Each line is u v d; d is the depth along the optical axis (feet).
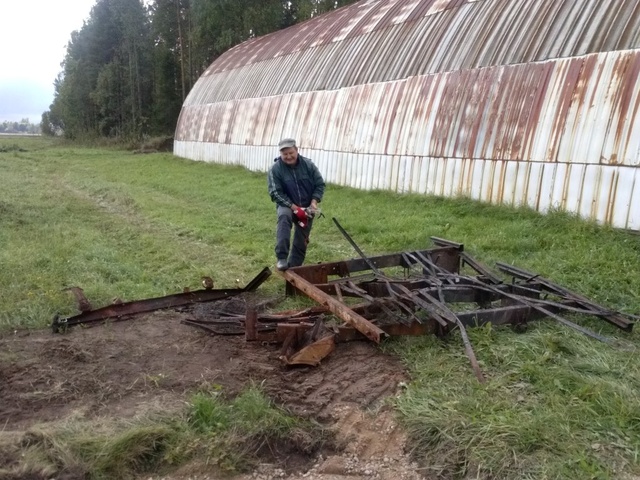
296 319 17.52
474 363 14.67
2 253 27.25
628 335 17.26
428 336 17.01
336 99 56.44
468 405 13.20
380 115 48.96
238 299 21.74
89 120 198.90
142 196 52.21
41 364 15.69
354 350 16.62
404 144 45.24
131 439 11.96
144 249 30.48
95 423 12.75
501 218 34.09
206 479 11.52
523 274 21.25
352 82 54.95
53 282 22.97
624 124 29.66
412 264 22.20
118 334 17.98
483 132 38.32
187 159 96.63
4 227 34.30
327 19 74.69
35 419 13.10
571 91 33.12
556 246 27.86
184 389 14.44
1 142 192.95
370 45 56.13
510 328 17.53
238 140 77.41
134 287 23.04
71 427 12.49
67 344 16.90
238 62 92.27
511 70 37.83
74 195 53.72
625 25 32.01
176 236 34.19
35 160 105.40
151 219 40.19
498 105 37.83
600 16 33.91
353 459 12.17
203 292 21.30
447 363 15.40
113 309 19.16
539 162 33.94
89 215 41.68
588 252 25.79
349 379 14.99
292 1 144.56
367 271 25.40
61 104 231.91
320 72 62.23
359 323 15.67
